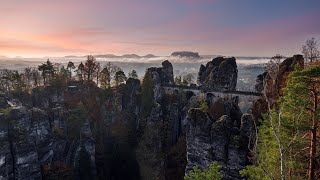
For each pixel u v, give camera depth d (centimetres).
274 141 3288
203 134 5969
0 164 7469
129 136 10912
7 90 10744
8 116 7881
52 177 8719
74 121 9731
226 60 10369
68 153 9431
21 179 7781
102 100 11269
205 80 10800
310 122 3191
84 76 12319
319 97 3347
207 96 10081
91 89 11506
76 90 11238
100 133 10762
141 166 10169
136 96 11456
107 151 10569
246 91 9481
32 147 8056
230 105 9031
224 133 5706
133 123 11238
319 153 3131
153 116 10662
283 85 5838
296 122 2942
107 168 10212
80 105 10256
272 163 3256
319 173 3231
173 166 9819
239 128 6209
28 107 9669
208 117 6022
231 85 10200
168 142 10669
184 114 10444
